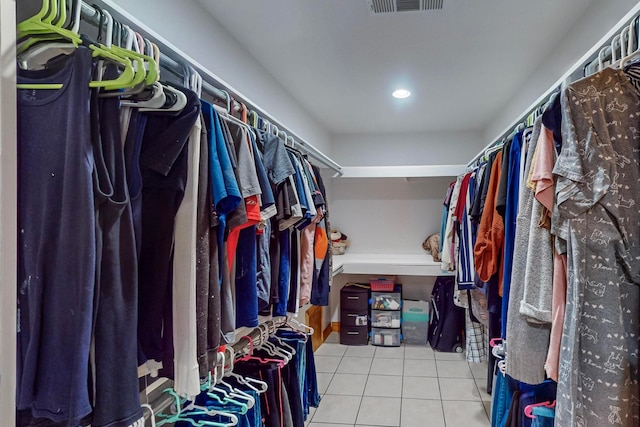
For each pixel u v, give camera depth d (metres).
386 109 3.28
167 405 1.20
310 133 3.43
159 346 0.89
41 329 0.65
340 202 4.34
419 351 3.61
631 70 0.91
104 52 0.67
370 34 1.99
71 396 0.63
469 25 1.88
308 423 2.34
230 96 1.37
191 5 1.69
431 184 4.18
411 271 3.58
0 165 0.51
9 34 0.52
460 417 2.39
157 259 0.88
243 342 1.58
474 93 2.86
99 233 0.67
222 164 0.98
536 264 1.06
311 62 2.35
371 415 2.43
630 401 0.84
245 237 1.19
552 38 2.00
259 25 1.92
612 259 0.85
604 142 0.88
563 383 0.91
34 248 0.66
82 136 0.64
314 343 3.62
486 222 1.66
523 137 1.33
